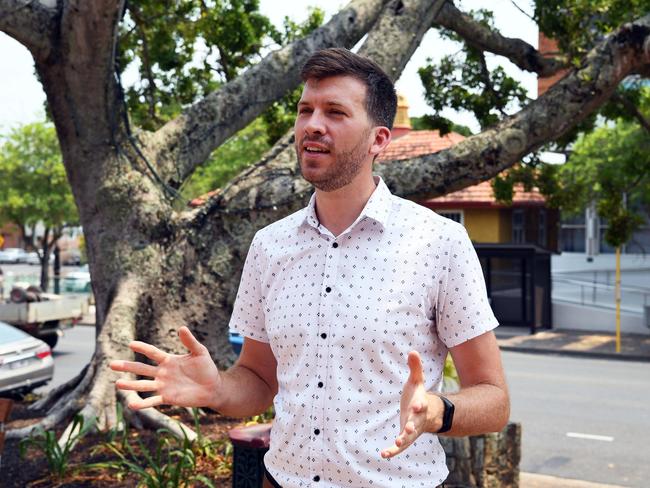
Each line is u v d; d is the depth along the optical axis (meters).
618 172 20.02
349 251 2.37
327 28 8.22
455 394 2.22
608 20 9.98
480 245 24.06
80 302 19.41
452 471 5.63
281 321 2.41
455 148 7.10
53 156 32.66
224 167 29.09
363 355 2.28
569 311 24.91
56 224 33.94
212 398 2.40
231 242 7.45
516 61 9.71
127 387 2.30
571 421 11.35
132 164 7.55
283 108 11.48
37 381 11.81
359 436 2.27
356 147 2.34
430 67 11.34
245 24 10.68
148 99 11.16
